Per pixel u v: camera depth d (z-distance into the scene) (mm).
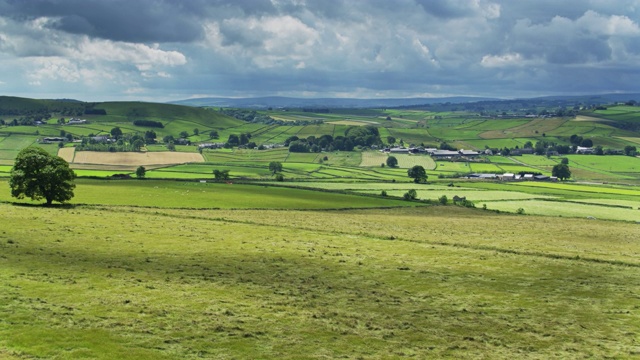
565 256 70500
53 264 52281
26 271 48969
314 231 82688
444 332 40500
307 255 63562
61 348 33125
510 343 38969
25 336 34312
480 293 51281
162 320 39125
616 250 79062
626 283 57125
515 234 93500
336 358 34625
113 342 34594
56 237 65000
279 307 43844
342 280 53531
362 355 35375
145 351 33625
